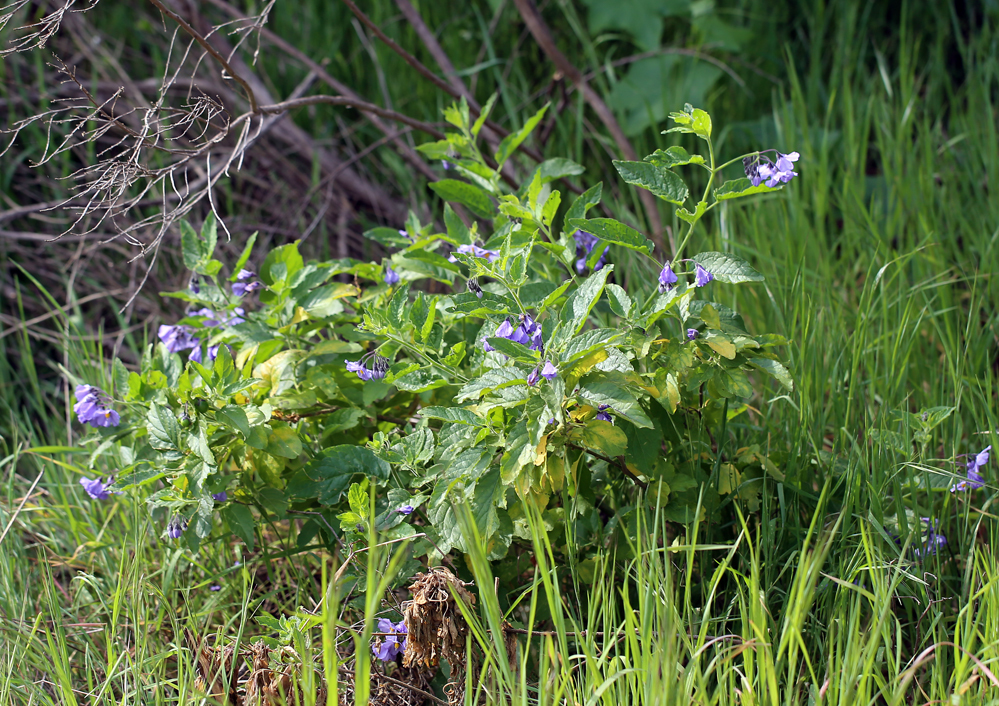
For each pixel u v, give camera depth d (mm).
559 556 2170
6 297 3834
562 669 1641
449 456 1997
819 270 3260
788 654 1745
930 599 2072
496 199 2768
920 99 4414
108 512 2764
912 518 2254
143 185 3990
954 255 3453
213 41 4031
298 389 2344
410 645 1820
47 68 4363
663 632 1592
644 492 2115
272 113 2693
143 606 2174
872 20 4730
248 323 2422
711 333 2006
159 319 3783
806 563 1819
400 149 4121
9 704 1909
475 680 1940
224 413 2068
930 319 3006
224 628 1979
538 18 3594
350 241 4195
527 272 2488
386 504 2055
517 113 4453
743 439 2537
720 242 3203
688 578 1771
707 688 1992
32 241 4023
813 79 4266
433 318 2098
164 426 2094
